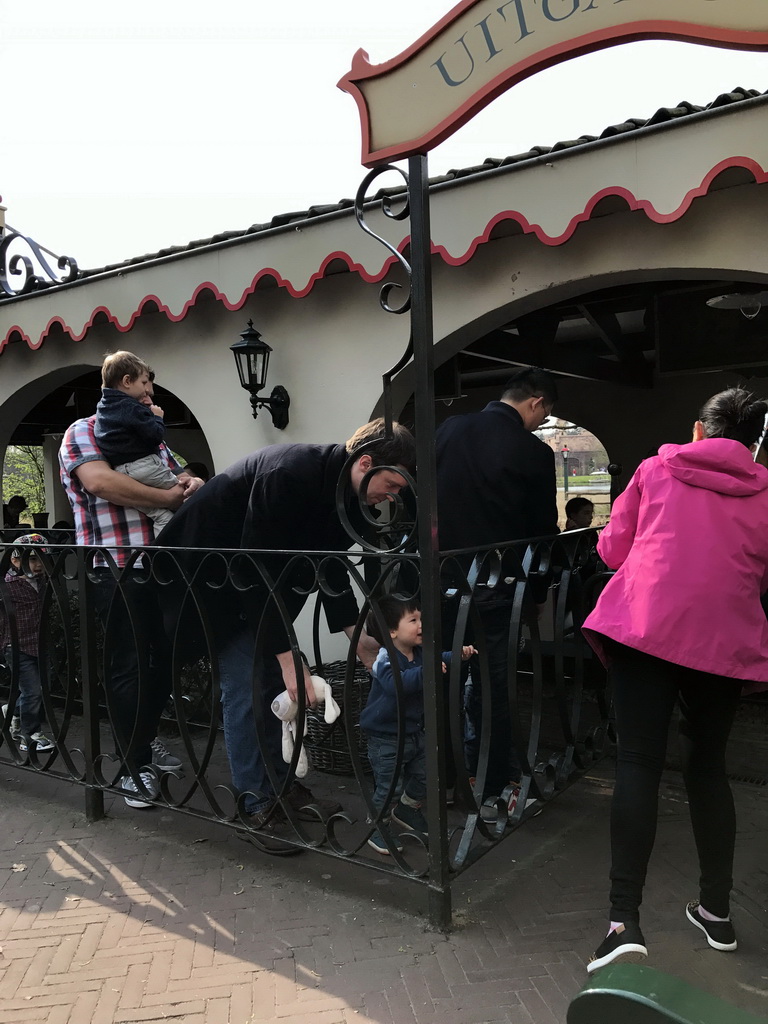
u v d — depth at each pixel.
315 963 2.53
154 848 3.36
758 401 2.58
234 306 4.88
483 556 2.88
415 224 2.46
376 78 2.45
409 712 3.21
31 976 2.51
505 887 2.96
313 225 4.55
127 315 5.42
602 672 4.22
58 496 13.18
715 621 2.32
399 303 4.62
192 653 3.54
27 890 3.04
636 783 2.37
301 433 5.10
